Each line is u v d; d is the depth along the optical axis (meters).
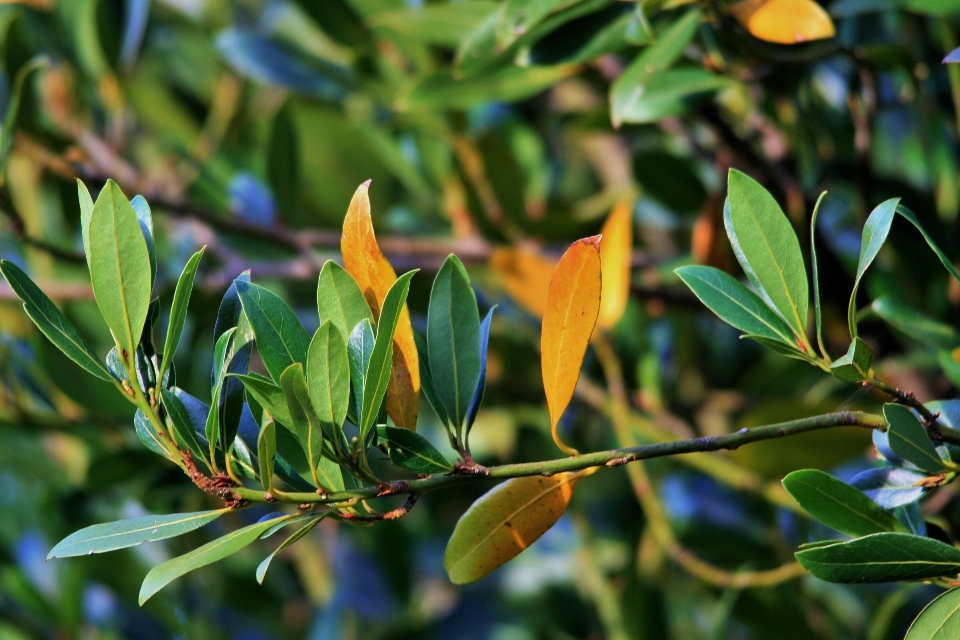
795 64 1.56
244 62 2.12
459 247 2.13
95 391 2.02
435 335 1.34
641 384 2.16
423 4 1.86
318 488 1.31
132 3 2.19
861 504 1.34
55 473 2.28
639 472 1.85
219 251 2.23
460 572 1.35
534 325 2.27
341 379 1.30
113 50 2.18
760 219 1.33
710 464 1.97
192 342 2.10
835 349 1.78
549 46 1.52
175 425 1.31
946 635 1.32
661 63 1.49
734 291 1.34
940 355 1.45
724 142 1.65
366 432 1.31
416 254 2.11
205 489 1.31
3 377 2.01
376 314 1.34
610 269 1.56
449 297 1.35
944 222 1.69
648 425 2.04
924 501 1.57
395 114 2.11
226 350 1.32
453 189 2.21
